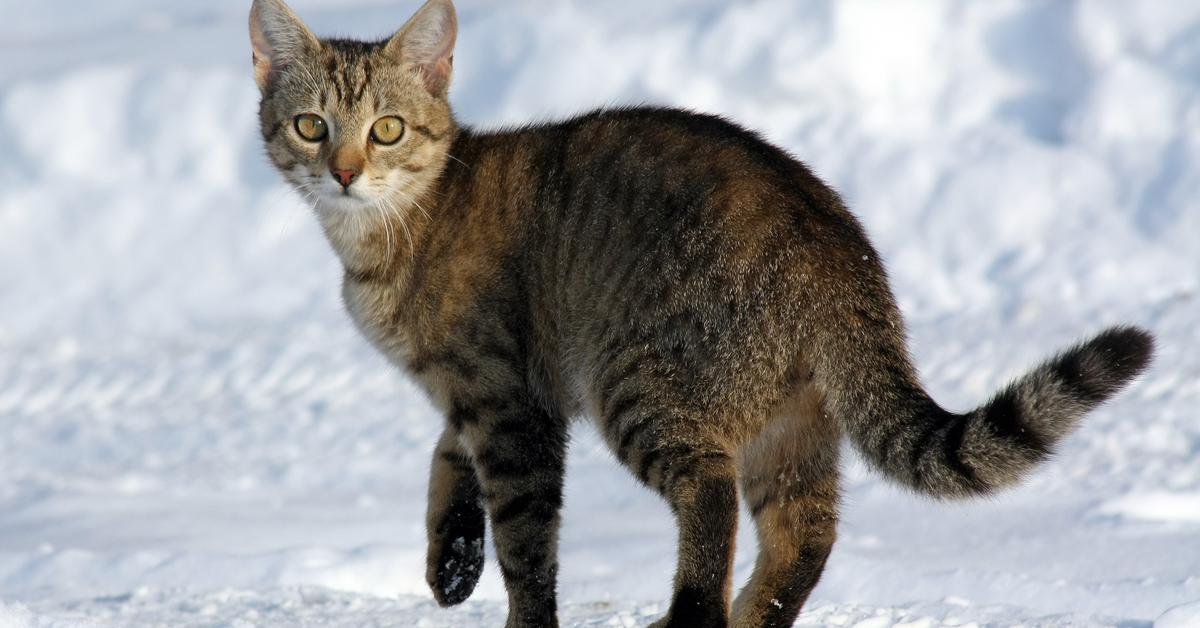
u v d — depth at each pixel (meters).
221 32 41.81
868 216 25.72
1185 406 16.44
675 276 9.22
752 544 12.68
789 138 27.97
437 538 10.62
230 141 33.59
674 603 9.10
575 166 10.04
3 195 32.84
